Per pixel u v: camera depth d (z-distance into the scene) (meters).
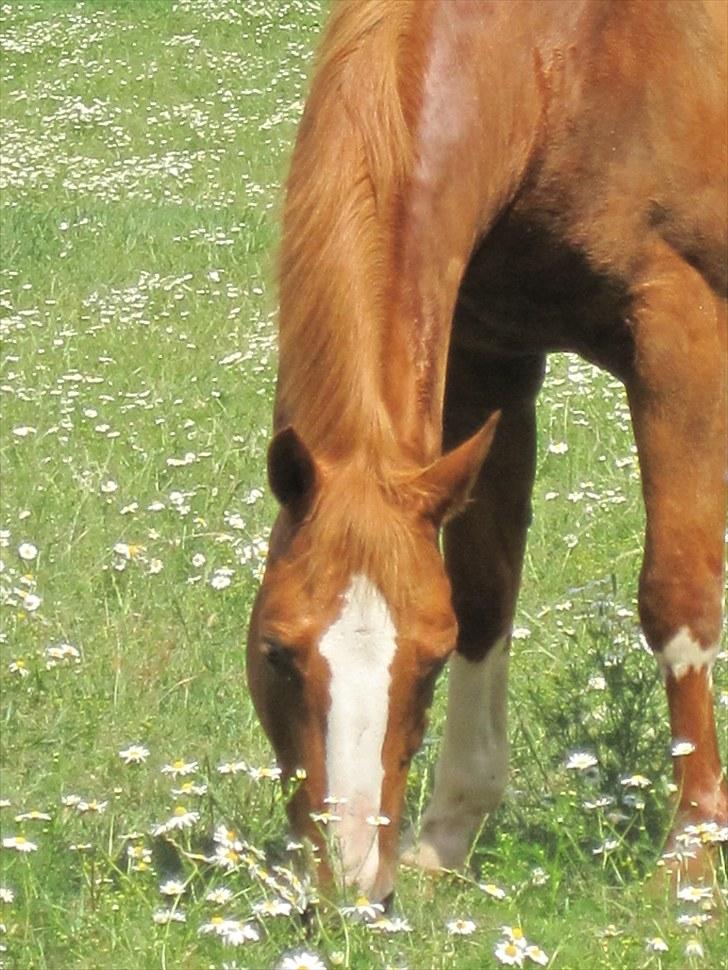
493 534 8.65
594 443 14.33
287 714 6.29
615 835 7.63
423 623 6.09
